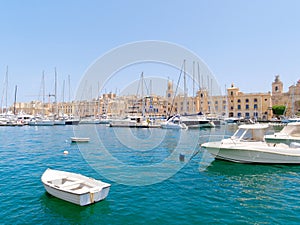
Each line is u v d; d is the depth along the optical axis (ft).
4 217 24.23
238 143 52.42
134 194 31.30
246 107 315.37
